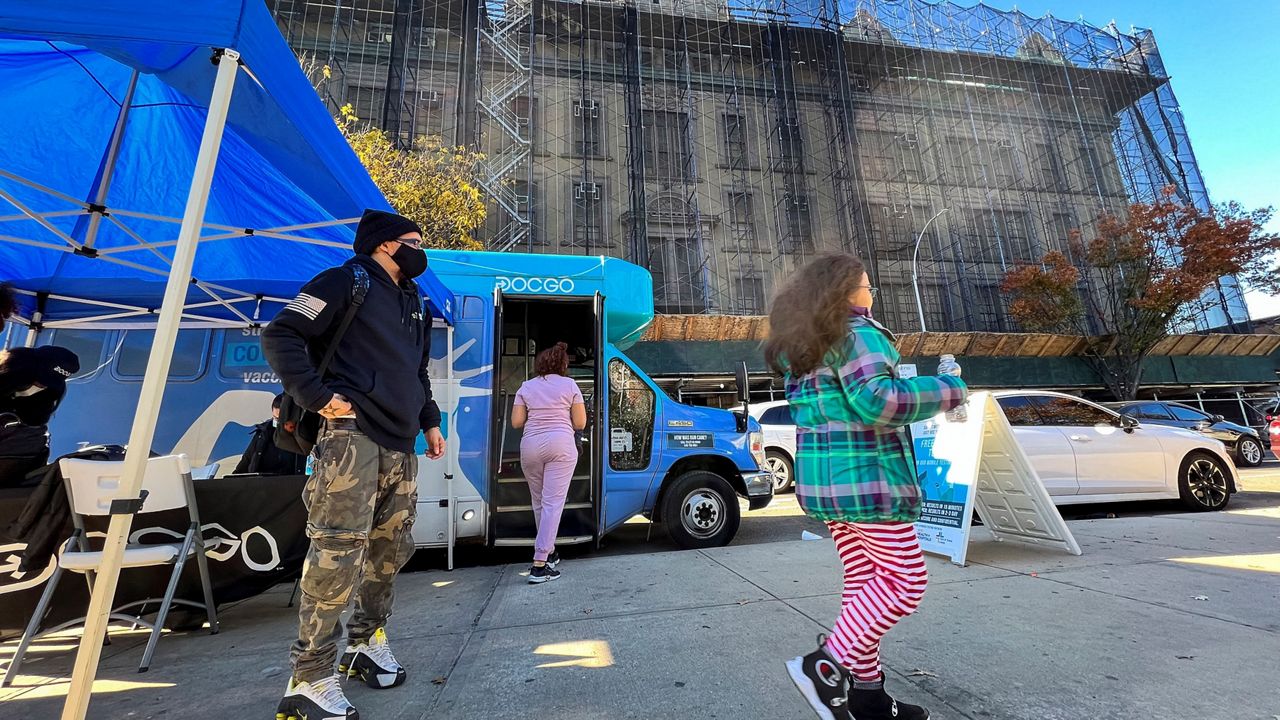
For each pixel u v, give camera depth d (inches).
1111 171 992.9
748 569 165.0
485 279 207.3
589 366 231.8
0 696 96.4
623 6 856.3
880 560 70.9
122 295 197.9
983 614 120.4
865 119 930.1
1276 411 523.2
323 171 102.0
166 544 129.8
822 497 71.2
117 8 69.0
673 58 877.2
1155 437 269.6
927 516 183.0
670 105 853.2
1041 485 177.2
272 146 94.3
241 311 210.4
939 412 67.0
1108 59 1076.5
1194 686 84.4
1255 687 83.6
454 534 189.5
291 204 150.9
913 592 69.0
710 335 650.2
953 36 1024.2
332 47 754.8
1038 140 985.5
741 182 841.5
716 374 637.9
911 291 855.7
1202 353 775.1
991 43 1032.8
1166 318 726.5
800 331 73.4
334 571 78.6
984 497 196.5
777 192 848.3
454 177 591.5
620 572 168.2
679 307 762.8
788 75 892.0
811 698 71.4
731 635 110.6
